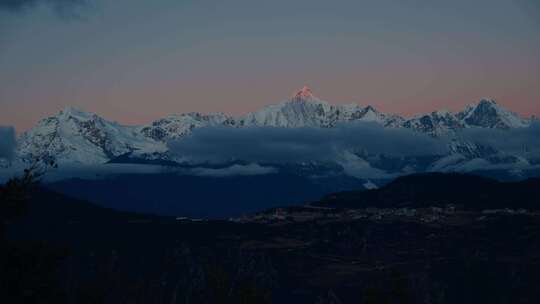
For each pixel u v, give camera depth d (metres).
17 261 70.50
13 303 68.19
